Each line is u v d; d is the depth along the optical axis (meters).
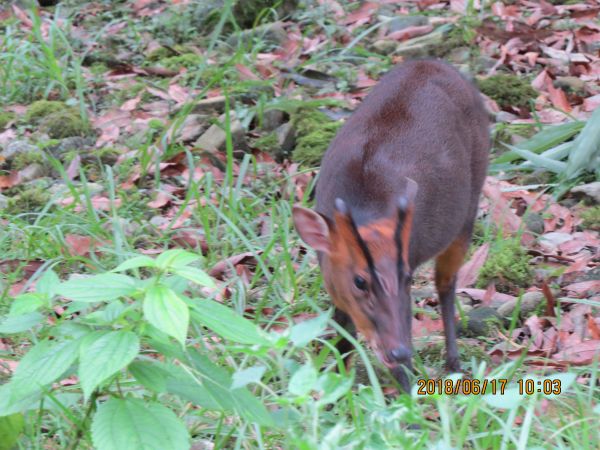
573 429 4.71
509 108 9.07
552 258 7.16
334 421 4.54
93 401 4.20
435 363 6.15
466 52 9.98
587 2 11.11
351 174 5.57
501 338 6.27
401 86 6.05
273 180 8.02
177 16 10.89
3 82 9.44
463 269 6.93
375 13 10.86
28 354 3.92
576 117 8.94
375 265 4.89
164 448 3.80
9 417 4.32
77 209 7.46
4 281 6.54
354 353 5.96
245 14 10.73
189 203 7.63
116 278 3.91
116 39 10.54
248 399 4.09
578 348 5.99
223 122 8.59
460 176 5.88
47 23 10.77
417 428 5.07
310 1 11.15
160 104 9.23
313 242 5.12
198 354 4.21
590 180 8.08
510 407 4.06
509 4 11.10
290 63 9.88
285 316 6.14
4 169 8.30
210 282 3.84
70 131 8.73
